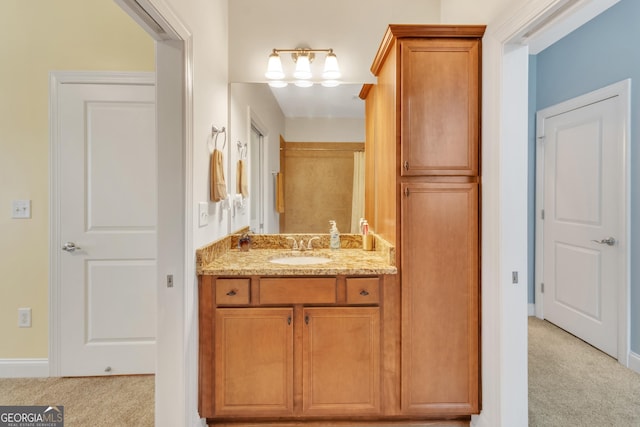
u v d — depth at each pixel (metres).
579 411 1.90
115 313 2.26
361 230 2.37
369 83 2.35
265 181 2.38
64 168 2.21
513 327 1.57
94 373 2.25
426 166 1.72
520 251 1.57
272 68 2.22
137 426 1.79
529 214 3.38
